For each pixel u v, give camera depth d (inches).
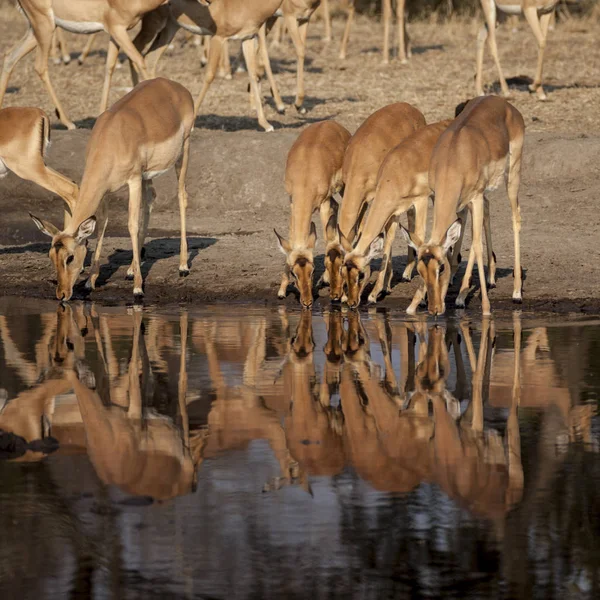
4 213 1146.7
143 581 360.5
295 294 853.8
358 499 424.8
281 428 511.5
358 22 2174.0
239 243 998.4
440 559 374.9
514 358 638.5
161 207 1154.7
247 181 1157.7
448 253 847.7
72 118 1362.0
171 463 463.8
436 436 496.7
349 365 629.9
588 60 1680.6
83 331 726.5
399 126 839.7
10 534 393.7
